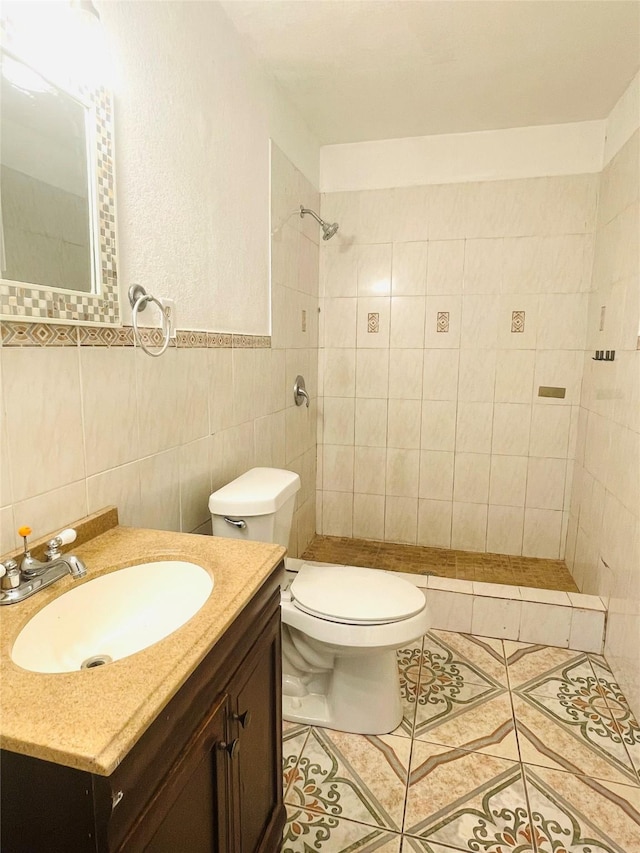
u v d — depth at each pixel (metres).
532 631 2.20
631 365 1.95
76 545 1.14
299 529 2.92
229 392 1.89
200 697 0.81
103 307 1.19
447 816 1.38
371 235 2.97
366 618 1.52
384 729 1.68
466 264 2.86
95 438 1.20
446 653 2.12
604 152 2.59
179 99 1.48
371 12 1.74
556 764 1.55
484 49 1.97
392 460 3.13
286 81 2.22
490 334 2.88
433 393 3.01
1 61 0.91
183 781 0.76
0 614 0.86
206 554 1.12
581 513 2.63
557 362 2.81
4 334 0.94
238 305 1.95
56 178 1.05
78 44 1.08
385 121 2.63
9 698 0.67
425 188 2.86
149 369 1.40
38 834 0.63
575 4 1.70
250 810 1.07
